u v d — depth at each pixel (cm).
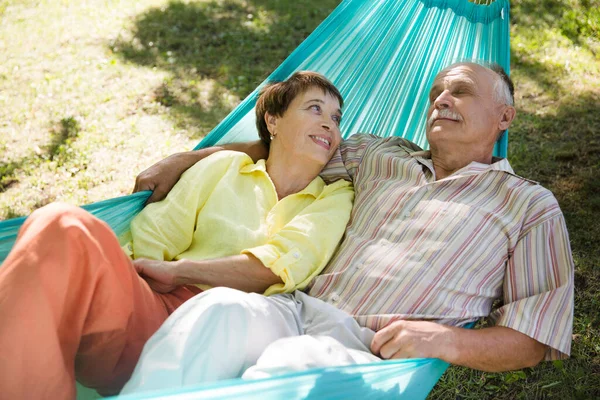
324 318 217
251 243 238
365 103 311
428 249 224
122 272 178
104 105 514
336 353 188
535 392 263
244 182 257
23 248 163
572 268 214
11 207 398
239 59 584
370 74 307
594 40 562
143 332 196
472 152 253
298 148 257
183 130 479
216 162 256
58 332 168
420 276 221
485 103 253
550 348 211
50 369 161
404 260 225
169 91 534
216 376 183
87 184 418
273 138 268
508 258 225
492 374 273
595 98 475
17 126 485
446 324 219
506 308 212
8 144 464
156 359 178
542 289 216
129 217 250
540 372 272
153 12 686
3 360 156
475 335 204
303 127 256
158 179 256
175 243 243
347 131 313
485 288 223
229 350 188
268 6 686
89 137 468
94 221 173
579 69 518
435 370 200
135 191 258
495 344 204
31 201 403
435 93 265
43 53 604
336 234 240
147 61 587
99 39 630
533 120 456
